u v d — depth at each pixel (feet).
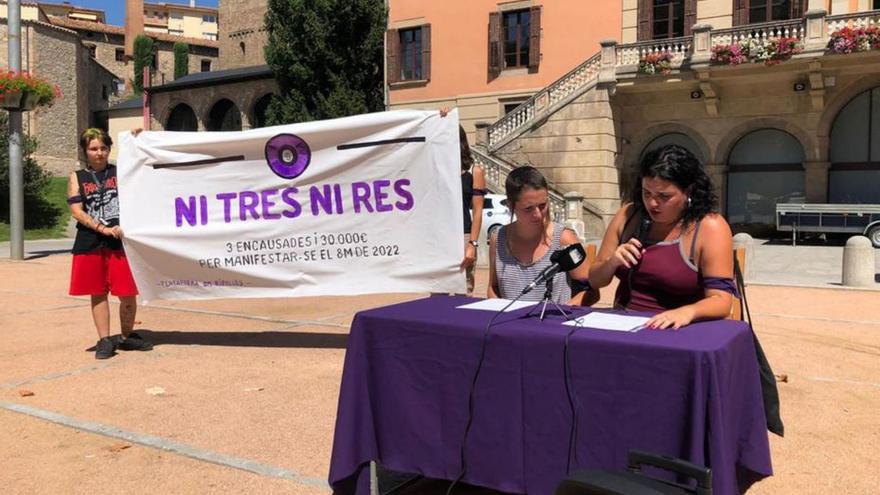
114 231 21.20
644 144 76.38
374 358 11.03
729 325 9.90
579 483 7.64
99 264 21.33
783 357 21.36
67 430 14.97
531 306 11.58
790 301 32.30
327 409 16.24
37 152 147.64
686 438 8.45
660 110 74.95
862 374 19.39
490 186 73.20
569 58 79.56
